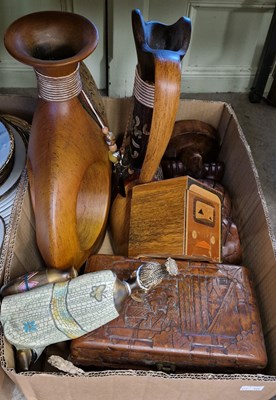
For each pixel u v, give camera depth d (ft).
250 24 4.16
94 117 2.16
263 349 1.88
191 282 2.03
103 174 2.30
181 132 2.89
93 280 1.73
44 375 1.63
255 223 2.42
